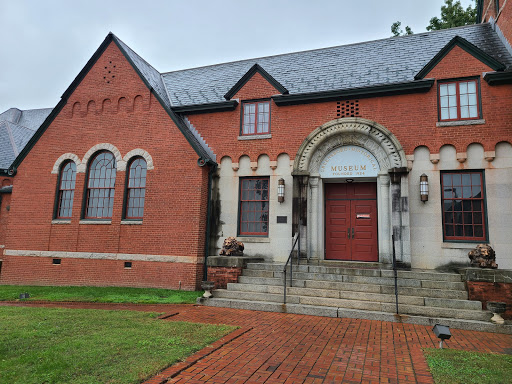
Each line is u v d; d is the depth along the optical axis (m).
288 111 12.88
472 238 10.60
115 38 14.42
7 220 15.94
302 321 7.78
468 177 10.91
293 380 4.57
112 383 4.26
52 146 14.37
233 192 13.06
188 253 12.17
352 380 4.62
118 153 13.60
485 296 8.16
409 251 10.55
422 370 5.01
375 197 12.27
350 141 11.91
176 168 12.84
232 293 9.60
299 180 12.04
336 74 13.21
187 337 6.20
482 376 4.76
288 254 12.09
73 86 14.56
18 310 8.38
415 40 13.51
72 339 5.96
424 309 8.02
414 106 11.53
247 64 15.85
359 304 8.49
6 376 4.39
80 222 13.40
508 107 10.60
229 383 4.43
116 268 12.77
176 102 14.73
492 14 13.41
